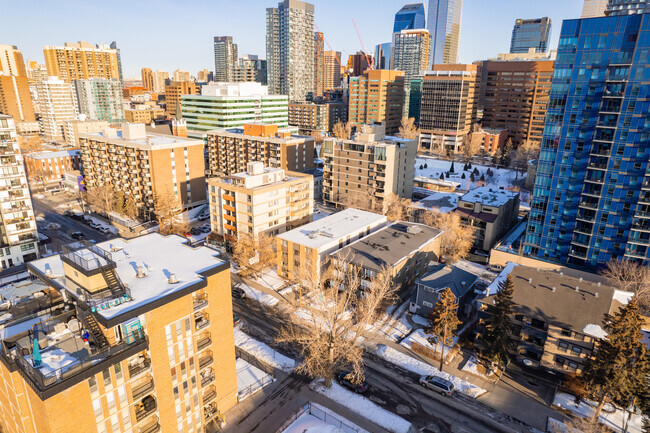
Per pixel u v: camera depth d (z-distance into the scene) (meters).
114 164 129.12
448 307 59.72
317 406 53.75
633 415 52.62
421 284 73.81
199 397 47.78
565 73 83.06
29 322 42.28
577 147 84.19
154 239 57.09
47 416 33.91
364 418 52.09
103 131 139.75
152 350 41.00
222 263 48.84
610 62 77.38
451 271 77.69
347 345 56.25
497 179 177.38
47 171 161.50
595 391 53.44
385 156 123.44
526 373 60.97
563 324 58.03
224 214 102.75
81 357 36.84
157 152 118.06
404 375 60.44
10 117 87.44
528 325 62.09
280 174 105.56
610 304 59.41
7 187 89.56
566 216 88.38
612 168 80.12
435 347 64.25
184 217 123.25
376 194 128.00
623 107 77.00
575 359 58.00
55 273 46.19
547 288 64.19
